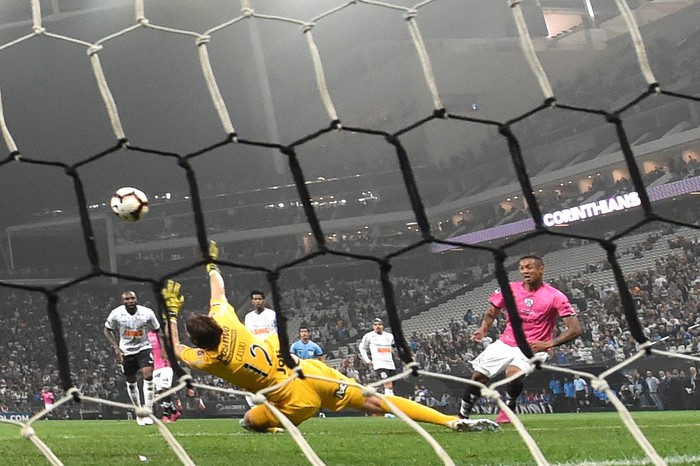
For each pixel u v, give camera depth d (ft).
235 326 21.48
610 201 130.31
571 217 136.15
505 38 169.89
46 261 171.22
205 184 181.57
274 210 167.22
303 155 181.06
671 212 129.29
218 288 22.39
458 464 15.52
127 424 48.42
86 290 157.58
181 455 10.11
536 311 29.40
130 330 41.47
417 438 23.00
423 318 139.33
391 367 58.49
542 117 157.17
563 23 179.63
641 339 11.39
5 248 171.22
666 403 69.21
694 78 134.92
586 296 111.75
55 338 10.25
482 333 30.35
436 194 163.94
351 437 24.97
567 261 134.82
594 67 162.91
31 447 22.77
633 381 73.00
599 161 139.03
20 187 174.60
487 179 159.33
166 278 10.87
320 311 148.87
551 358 87.25
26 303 150.00
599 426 31.30
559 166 148.87
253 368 21.33
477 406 81.30
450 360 100.78
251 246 164.96
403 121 170.71
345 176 173.78
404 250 11.34
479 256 151.94
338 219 162.50
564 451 17.72
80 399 10.21
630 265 120.16
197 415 87.35
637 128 144.25
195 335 20.89
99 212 172.45
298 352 54.70
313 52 12.13
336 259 159.33
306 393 21.85
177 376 10.72
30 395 120.88
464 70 167.53
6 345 138.41
